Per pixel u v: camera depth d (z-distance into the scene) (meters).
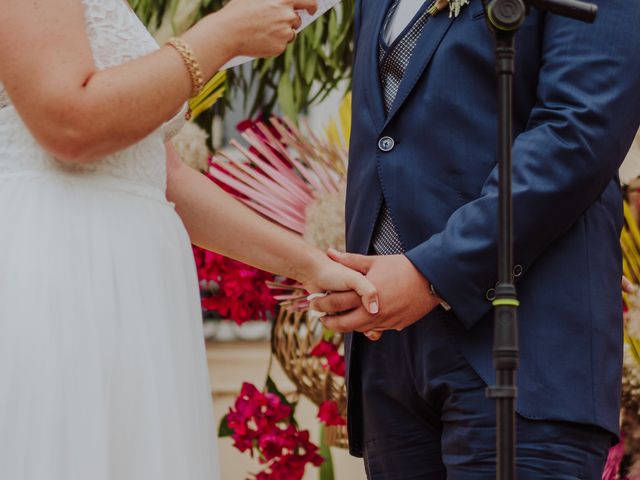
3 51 2.08
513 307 2.02
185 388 2.27
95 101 2.08
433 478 2.62
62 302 2.14
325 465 3.78
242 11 2.27
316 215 3.46
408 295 2.43
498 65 2.06
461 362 2.45
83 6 2.26
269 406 3.54
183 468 2.20
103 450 2.11
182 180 2.65
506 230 2.03
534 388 2.37
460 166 2.49
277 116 3.92
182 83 2.18
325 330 3.65
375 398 2.66
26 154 2.23
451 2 2.54
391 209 2.55
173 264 2.32
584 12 2.10
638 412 3.51
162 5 3.81
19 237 2.17
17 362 2.12
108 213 2.22
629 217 3.54
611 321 2.47
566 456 2.36
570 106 2.39
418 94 2.55
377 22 2.70
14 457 2.09
